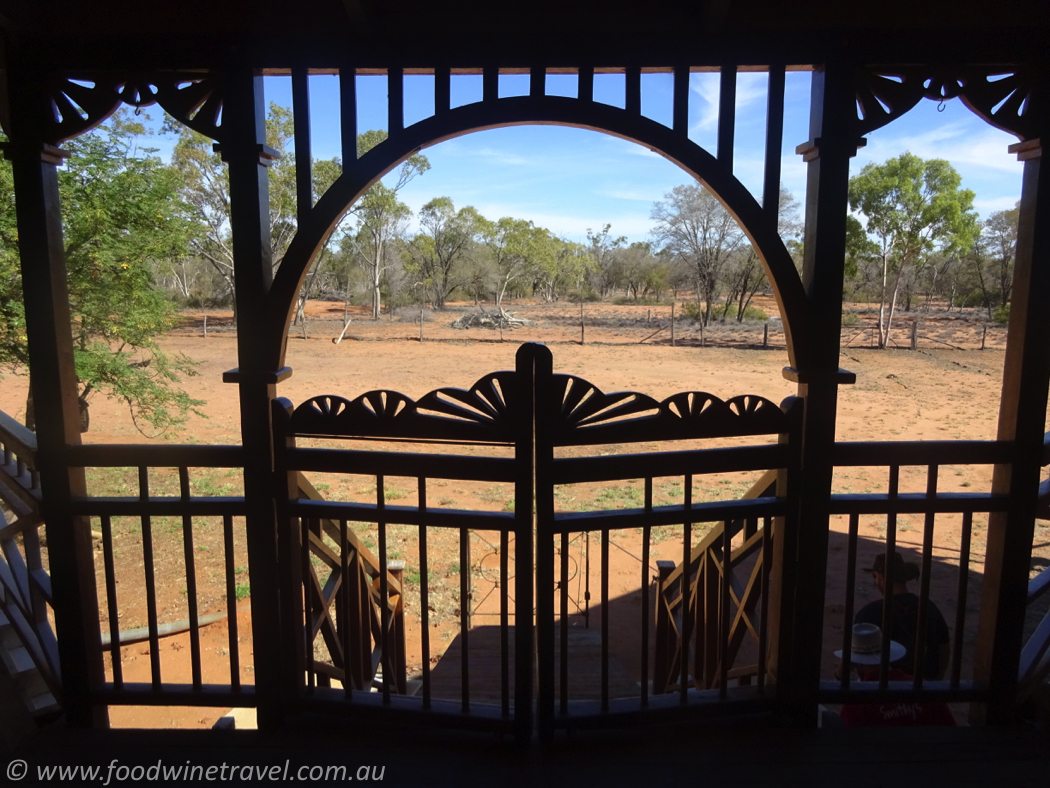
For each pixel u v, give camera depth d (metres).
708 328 33.47
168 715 5.00
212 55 2.38
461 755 2.45
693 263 37.84
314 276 42.12
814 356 2.45
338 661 3.37
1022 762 2.42
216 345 25.84
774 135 2.39
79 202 9.69
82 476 2.64
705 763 2.40
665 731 2.55
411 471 2.43
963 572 2.61
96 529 8.36
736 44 2.36
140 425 13.94
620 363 22.86
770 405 2.46
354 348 26.86
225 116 2.40
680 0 2.34
